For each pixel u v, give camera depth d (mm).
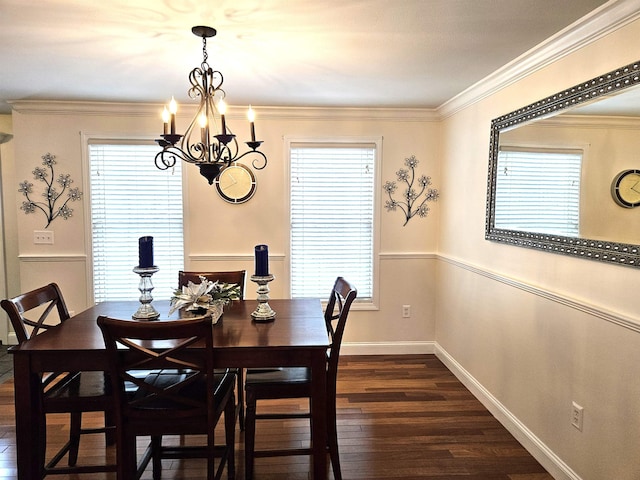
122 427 1890
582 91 2012
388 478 2279
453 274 3662
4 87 3182
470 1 1830
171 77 2916
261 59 2561
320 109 3842
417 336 4160
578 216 2053
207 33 2154
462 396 3242
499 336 2855
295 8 1901
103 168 3812
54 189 3758
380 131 3955
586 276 2031
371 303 4094
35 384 1947
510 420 2721
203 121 2201
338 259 4070
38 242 3785
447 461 2428
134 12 1929
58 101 3592
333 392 2227
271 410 3039
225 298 2385
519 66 2551
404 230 4055
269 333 2154
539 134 2357
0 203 4164
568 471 2162
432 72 2801
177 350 1815
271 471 2361
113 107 3695
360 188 4016
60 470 1979
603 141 1874
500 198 2816
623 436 1818
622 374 1815
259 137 3891
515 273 2666
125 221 3879
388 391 3324
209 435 1898
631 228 1746
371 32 2160
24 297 2229
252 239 3963
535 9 1894
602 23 1895
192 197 3895
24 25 2061
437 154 4004
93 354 1917
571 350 2133
